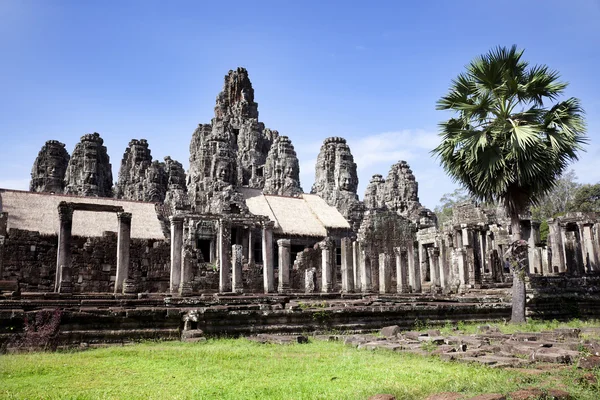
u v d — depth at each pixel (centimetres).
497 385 907
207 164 5197
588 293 3138
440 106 2592
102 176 6234
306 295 2641
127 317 1667
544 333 1636
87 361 1270
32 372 1121
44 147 6025
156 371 1134
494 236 4356
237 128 8469
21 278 3266
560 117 2403
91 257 3350
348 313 2056
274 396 899
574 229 3988
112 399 878
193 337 1692
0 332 1487
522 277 2434
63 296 2033
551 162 2372
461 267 3541
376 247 4962
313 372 1114
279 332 1897
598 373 982
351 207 5625
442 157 2592
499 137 2444
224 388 961
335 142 6444
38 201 3916
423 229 5184
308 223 5234
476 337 1557
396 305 2227
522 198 2470
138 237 3825
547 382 927
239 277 2872
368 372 1092
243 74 9100
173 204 4422
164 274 3531
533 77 2456
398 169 6925
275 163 6712
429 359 1265
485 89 2494
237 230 4703
